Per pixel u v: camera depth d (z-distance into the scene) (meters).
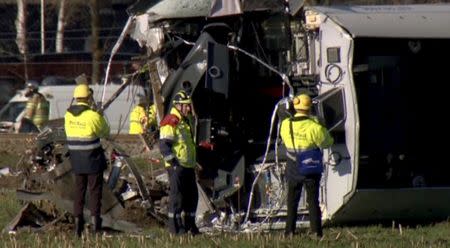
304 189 50.91
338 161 49.62
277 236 47.09
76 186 49.62
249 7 51.72
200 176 52.56
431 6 53.41
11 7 122.62
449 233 48.56
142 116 68.25
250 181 52.34
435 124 51.03
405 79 50.50
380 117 50.06
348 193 49.38
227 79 51.16
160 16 53.53
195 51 51.31
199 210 52.44
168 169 49.44
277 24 52.25
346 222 51.53
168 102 52.47
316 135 47.22
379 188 49.91
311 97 50.47
